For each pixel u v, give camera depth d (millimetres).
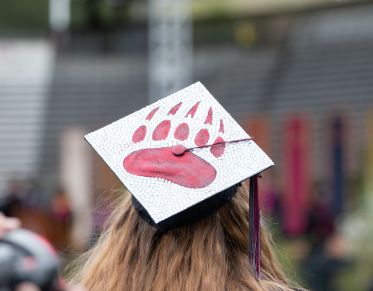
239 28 26969
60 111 26391
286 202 13422
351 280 11336
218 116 2377
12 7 30750
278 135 22500
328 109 22406
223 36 27344
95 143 2354
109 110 26500
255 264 2262
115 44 29375
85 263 2412
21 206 10594
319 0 25359
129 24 29797
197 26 27625
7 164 24891
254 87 24688
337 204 13875
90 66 28266
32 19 30391
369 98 22031
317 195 14516
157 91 24562
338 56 23781
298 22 25781
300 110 22922
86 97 26922
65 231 11445
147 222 2258
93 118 26266
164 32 24188
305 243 11852
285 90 23859
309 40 25125
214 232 2242
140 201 2211
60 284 1323
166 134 2340
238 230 2303
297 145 13562
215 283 2184
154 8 25281
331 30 24875
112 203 2486
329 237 11898
